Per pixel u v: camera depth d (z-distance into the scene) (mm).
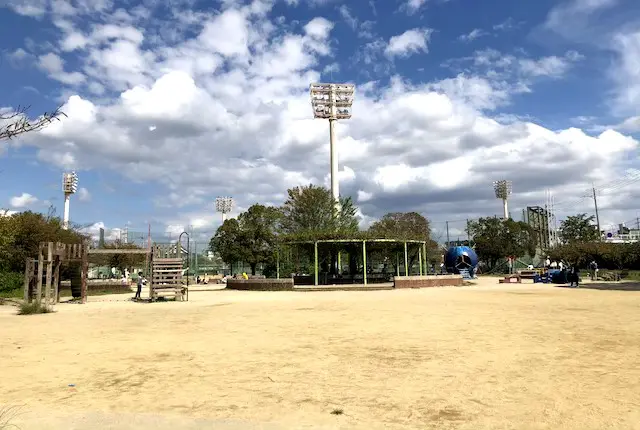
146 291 39125
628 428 5074
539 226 90938
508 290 29797
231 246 48094
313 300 24453
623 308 17141
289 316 16703
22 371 8312
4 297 28875
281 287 35438
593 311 16344
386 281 43219
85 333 13133
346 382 7262
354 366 8359
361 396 6492
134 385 7258
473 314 16125
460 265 48406
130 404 6250
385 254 45219
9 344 11297
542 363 8297
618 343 10102
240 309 19938
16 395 6746
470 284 39469
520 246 65375
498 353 9250
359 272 48656
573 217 75938
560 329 12227
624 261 55938
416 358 8961
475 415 5617
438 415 5641
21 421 5418
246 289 37125
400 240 38438
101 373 8117
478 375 7539
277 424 5332
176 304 23781
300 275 42969
